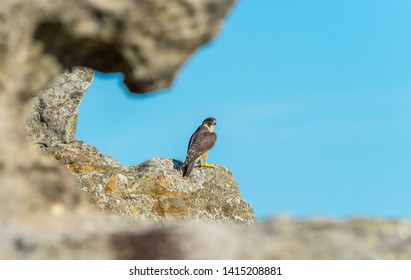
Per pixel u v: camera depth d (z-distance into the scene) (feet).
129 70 42.37
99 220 41.88
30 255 36.06
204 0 41.16
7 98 40.83
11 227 38.58
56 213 41.39
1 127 40.45
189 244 37.19
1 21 39.27
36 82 41.98
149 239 37.42
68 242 36.73
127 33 40.78
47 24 40.37
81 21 40.32
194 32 41.83
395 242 38.09
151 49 41.52
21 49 40.63
